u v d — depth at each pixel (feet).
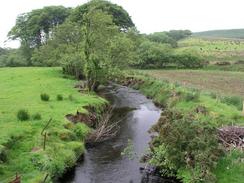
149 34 466.70
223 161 65.46
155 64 277.64
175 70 255.29
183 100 121.60
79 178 69.15
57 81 169.48
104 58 148.36
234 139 72.38
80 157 78.74
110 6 321.11
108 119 109.29
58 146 75.15
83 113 101.50
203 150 64.85
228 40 500.33
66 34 208.03
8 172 61.57
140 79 184.75
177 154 66.69
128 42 158.20
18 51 341.21
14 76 188.75
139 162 76.84
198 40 506.48
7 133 73.87
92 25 150.71
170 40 439.22
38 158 66.90
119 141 91.91
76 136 86.02
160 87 154.92
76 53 171.22
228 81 185.06
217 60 313.32
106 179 68.95
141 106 137.18
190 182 61.52
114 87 185.78
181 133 68.39
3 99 116.06
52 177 65.10
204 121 79.66
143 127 106.01
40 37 355.97
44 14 344.69
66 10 355.77
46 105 105.70
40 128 80.89
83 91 145.89
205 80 187.93
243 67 267.18
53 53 207.72
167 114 90.68
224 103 113.50
